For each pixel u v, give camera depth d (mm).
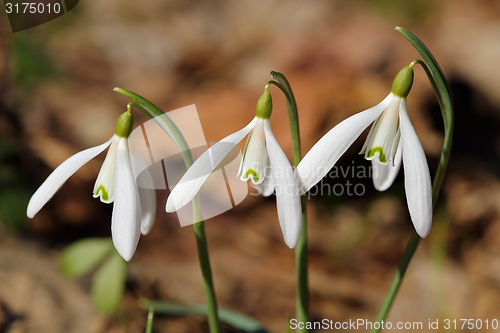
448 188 456
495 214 426
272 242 401
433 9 692
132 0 736
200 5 749
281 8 715
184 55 658
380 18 680
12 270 298
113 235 204
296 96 475
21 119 432
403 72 206
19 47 470
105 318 291
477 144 515
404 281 375
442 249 403
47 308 286
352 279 378
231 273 364
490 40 589
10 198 363
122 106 538
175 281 343
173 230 400
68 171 209
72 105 497
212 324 234
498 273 382
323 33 625
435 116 473
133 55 648
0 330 274
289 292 350
